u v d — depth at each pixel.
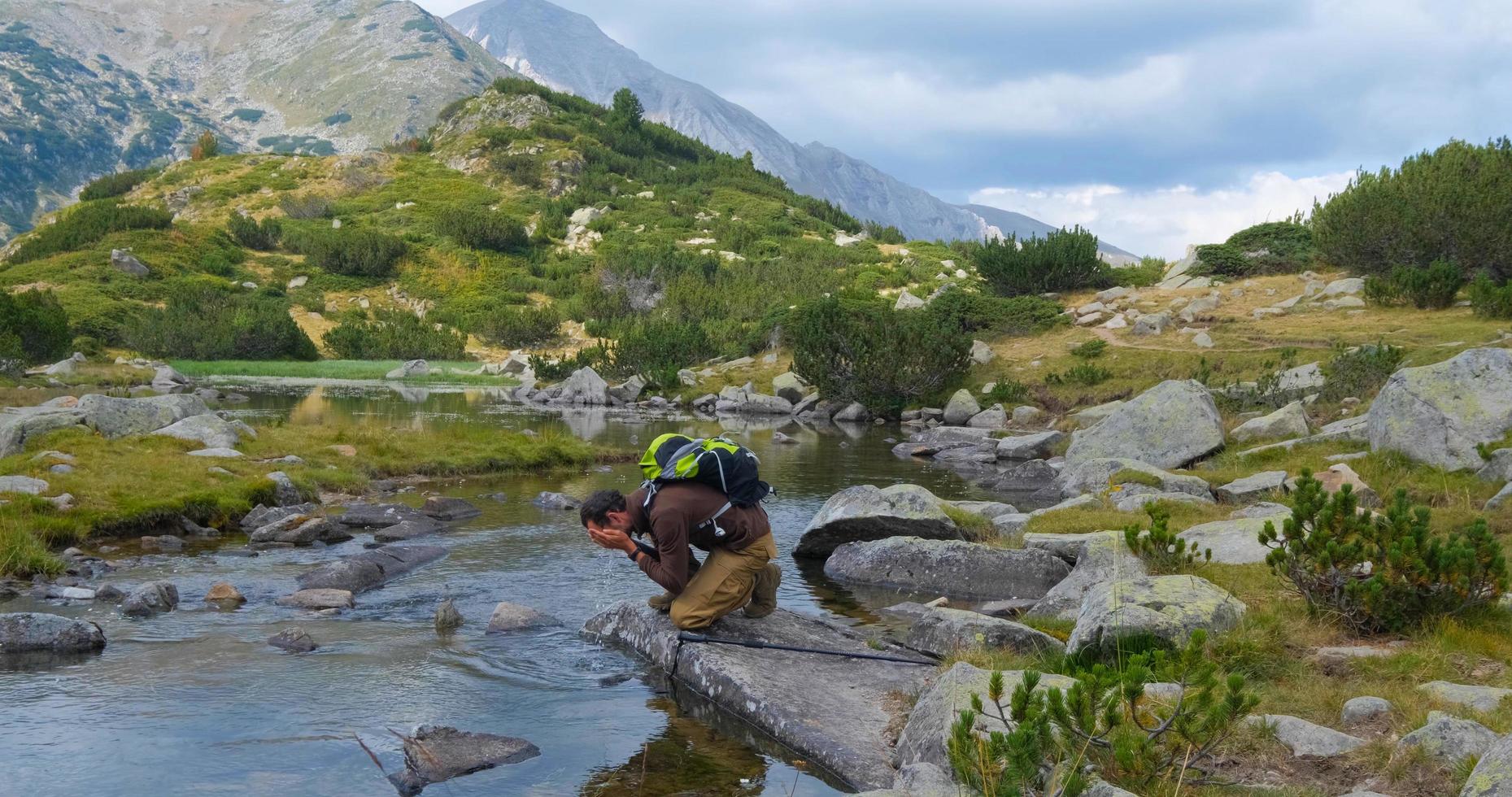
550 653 7.34
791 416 32.03
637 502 6.98
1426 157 35.16
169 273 66.38
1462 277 29.75
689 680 6.69
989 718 4.80
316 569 9.23
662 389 36.91
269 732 5.61
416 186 95.19
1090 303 36.38
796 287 62.34
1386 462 13.23
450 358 58.19
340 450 16.33
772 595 7.61
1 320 40.47
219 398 32.16
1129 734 4.50
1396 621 6.71
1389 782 4.39
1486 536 6.68
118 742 5.39
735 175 107.44
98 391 32.50
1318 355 25.03
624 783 5.12
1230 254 38.88
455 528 12.05
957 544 10.10
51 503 10.66
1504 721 4.80
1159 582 6.88
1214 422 16.81
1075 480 15.12
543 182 97.94
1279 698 5.50
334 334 58.62
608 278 69.19
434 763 5.18
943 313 35.94
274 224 78.19
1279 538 8.91
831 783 5.18
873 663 6.89
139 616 7.94
